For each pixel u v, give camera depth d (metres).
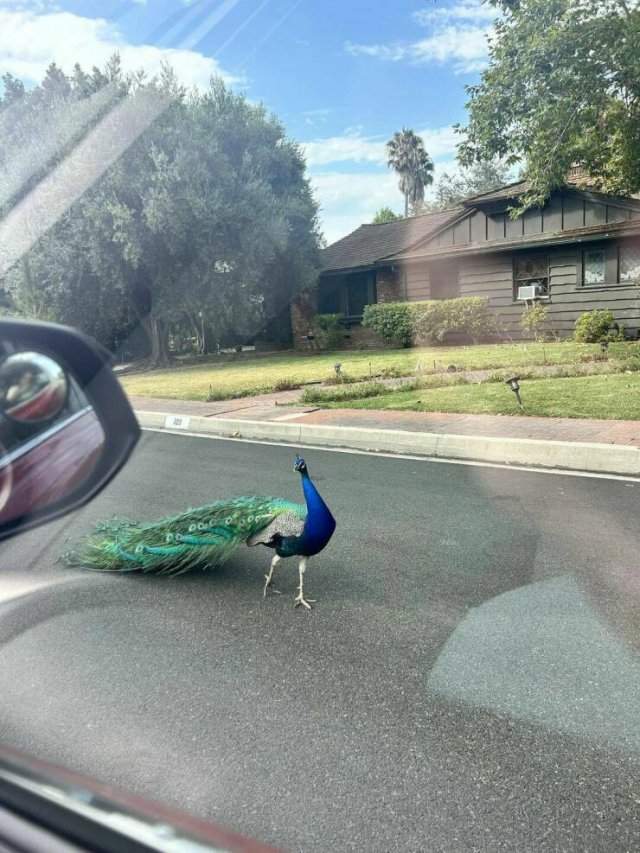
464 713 2.75
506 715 2.73
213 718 2.76
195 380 14.74
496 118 12.48
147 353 14.41
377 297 24.69
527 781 2.33
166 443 9.38
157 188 12.68
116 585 4.19
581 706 2.77
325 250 28.02
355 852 2.02
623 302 18.42
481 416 9.23
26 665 3.22
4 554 4.43
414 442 8.16
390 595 4.00
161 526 4.36
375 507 5.80
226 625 3.65
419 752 2.51
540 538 4.85
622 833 2.08
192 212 14.90
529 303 20.08
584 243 18.88
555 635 3.40
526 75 11.73
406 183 46.44
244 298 21.14
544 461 7.13
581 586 3.99
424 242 22.47
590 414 8.66
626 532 4.87
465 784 2.32
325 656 3.29
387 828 2.12
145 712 2.80
